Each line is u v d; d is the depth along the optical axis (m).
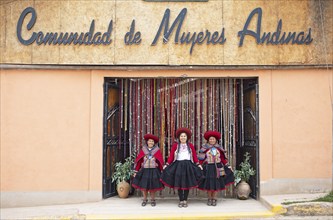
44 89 8.61
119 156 9.30
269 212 7.51
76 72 8.68
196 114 9.19
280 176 8.56
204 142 9.13
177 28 8.60
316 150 8.59
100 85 8.68
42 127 8.56
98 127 8.62
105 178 8.70
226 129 9.16
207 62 8.59
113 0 8.63
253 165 8.95
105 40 8.58
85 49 8.59
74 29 8.59
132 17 8.62
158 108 9.20
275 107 8.66
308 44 8.63
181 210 7.83
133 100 9.23
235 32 8.63
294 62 8.60
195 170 8.03
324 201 7.54
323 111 8.64
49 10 8.60
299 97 8.67
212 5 8.66
